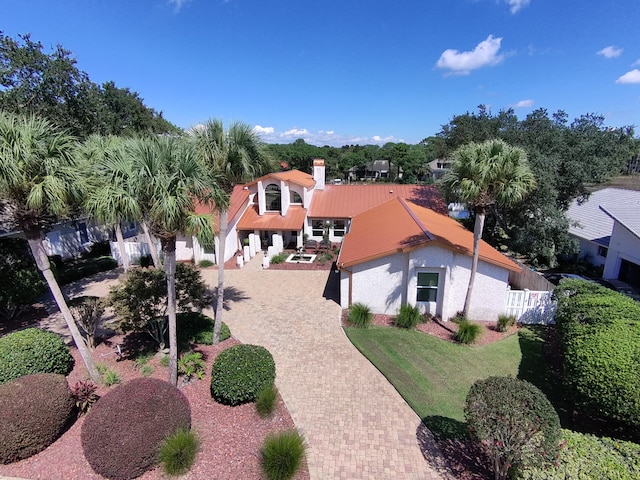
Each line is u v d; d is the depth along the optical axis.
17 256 15.12
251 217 27.06
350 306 16.25
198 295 12.72
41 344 10.33
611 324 9.77
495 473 6.89
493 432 6.20
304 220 26.62
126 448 7.07
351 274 16.02
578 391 8.40
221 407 9.63
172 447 7.41
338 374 11.42
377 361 12.11
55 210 8.86
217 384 9.54
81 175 9.36
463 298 15.41
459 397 10.29
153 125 41.59
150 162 8.30
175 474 7.35
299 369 11.70
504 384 6.76
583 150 22.48
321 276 21.58
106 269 23.11
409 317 14.63
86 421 7.40
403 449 8.35
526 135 23.88
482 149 12.60
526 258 25.94
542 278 16.19
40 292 15.62
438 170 89.75
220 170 11.89
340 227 28.48
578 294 12.96
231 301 17.75
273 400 9.52
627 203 24.09
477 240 13.81
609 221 24.03
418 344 13.34
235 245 26.25
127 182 8.15
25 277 14.92
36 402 7.83
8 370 9.48
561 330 11.66
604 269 21.03
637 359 8.04
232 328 14.71
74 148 9.46
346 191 30.36
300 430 8.92
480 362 12.13
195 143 11.53
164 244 9.20
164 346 12.38
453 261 14.92
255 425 9.02
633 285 19.52
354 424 9.18
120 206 8.28
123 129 32.94
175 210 8.36
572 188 23.03
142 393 7.90
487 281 15.12
